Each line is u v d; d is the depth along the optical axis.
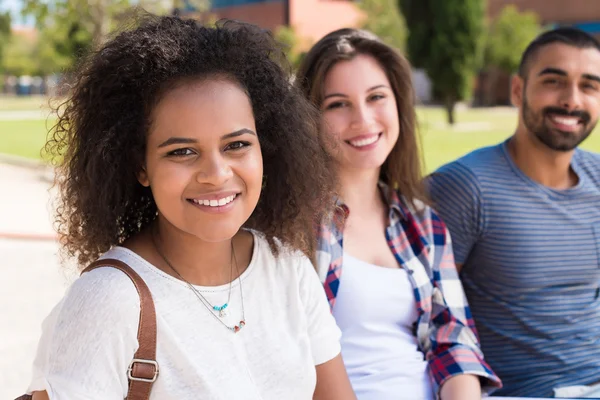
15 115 28.11
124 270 1.64
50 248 7.68
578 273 2.85
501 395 2.82
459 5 24.73
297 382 1.79
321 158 2.03
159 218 1.78
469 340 2.56
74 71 1.79
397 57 2.73
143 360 1.58
